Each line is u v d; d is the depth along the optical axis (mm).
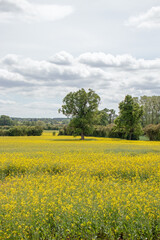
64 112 59094
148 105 78750
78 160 15484
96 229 5734
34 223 5875
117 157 17109
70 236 5789
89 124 58125
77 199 6805
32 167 13461
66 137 66375
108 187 8430
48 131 104562
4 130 71938
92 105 57844
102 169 12320
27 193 7488
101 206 6227
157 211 6227
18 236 5527
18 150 23719
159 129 49781
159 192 7844
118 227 5777
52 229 5879
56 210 6215
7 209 6191
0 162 14523
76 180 9531
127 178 11531
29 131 73500
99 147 28047
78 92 58938
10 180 10555
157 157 17344
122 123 57531
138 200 6777
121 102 59625
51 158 16750
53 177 10250
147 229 5812
